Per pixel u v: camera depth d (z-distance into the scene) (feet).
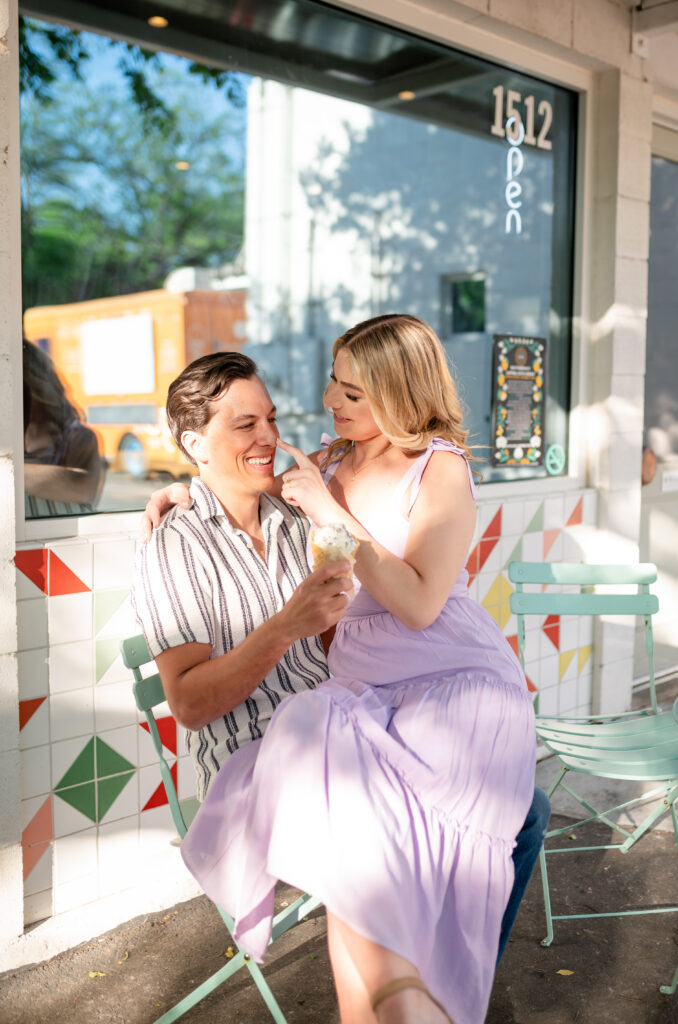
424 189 17.80
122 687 8.76
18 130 8.09
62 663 8.34
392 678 6.07
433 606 5.80
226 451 6.41
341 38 12.17
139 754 8.95
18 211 8.14
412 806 5.45
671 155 15.28
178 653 6.07
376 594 5.73
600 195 13.56
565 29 12.36
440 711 5.74
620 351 13.71
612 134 13.35
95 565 8.47
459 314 17.11
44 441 11.46
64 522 8.59
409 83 13.83
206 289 22.11
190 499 6.65
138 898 8.91
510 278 15.38
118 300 20.07
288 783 5.39
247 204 21.90
